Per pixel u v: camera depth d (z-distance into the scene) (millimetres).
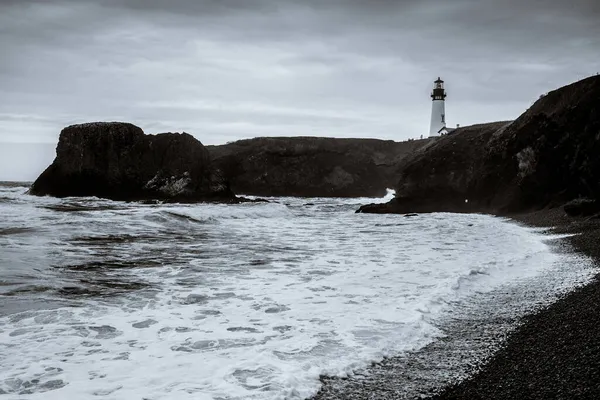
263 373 5316
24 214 20766
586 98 26047
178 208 27891
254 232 19781
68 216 20453
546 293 8656
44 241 14570
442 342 6332
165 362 5629
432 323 7133
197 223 22125
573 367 5250
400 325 7035
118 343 6262
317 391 4938
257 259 12859
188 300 8477
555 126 27719
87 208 26734
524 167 29438
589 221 18969
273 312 7746
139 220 20609
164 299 8531
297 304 8227
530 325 6855
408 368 5512
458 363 5621
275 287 9508
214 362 5633
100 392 4832
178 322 7188
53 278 9930
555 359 5520
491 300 8359
